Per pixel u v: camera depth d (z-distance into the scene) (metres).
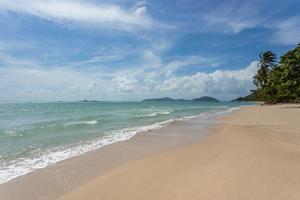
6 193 7.51
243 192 6.54
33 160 11.27
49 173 9.36
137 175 8.64
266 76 77.25
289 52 45.28
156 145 14.54
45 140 16.42
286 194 6.34
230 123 25.09
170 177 8.13
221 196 6.37
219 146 12.91
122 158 11.49
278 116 30.39
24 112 50.84
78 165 10.39
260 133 16.86
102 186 7.78
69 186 8.00
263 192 6.50
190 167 9.12
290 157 9.92
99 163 10.67
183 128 22.28
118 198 6.78
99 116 38.38
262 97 82.88
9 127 23.06
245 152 10.90
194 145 13.98
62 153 12.66
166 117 36.12
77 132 20.06
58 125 24.58
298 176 7.60
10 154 12.46
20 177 8.93
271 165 8.78
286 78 45.88
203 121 28.55
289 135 15.84
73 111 55.38
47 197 7.21
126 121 29.80
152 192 7.00
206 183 7.31
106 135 18.55
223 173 8.09
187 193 6.70
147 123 27.30
